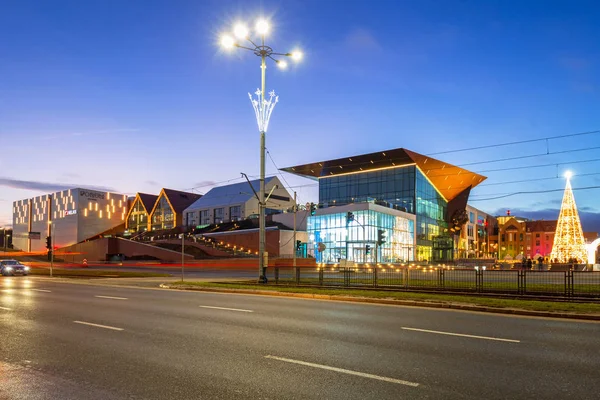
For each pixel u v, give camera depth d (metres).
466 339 9.80
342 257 68.62
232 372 7.12
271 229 69.38
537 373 7.11
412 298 17.61
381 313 14.19
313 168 83.25
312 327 11.28
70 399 5.94
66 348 8.88
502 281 26.84
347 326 11.47
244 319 12.62
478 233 117.50
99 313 13.92
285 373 7.06
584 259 54.66
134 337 9.96
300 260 59.88
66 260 92.00
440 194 90.19
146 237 96.62
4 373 7.14
